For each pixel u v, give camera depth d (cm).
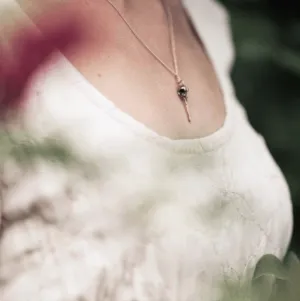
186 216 67
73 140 64
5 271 65
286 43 130
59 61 67
